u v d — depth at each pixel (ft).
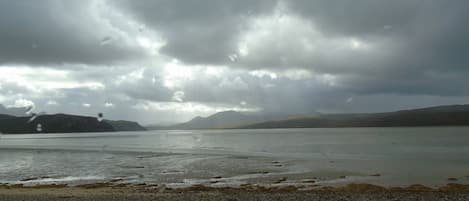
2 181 130.82
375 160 173.78
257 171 141.18
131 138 631.56
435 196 79.82
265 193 86.89
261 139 501.15
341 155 207.82
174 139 561.02
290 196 81.66
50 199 82.12
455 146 267.59
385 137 467.11
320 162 168.96
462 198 77.00
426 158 180.24
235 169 148.66
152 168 159.74
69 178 134.51
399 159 176.76
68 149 320.91
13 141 539.29
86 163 188.96
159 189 101.14
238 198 79.77
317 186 103.09
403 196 80.18
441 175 120.37
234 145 351.67
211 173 138.00
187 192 91.81
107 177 134.92
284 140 449.89
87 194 89.71
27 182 126.82
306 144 343.46
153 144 401.29
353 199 77.15
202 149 291.58
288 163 168.35
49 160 212.23
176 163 179.63
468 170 132.26
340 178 118.42
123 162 190.29
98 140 549.95
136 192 94.22
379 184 105.29
